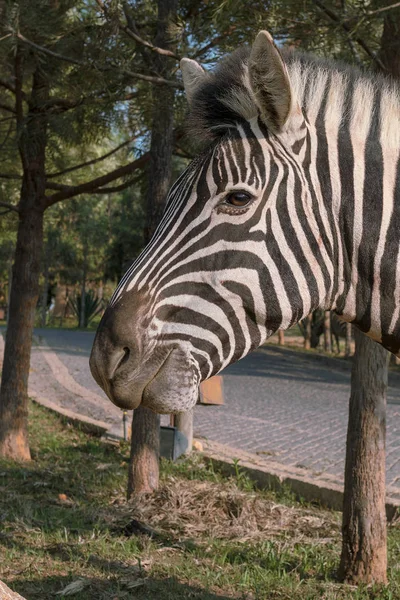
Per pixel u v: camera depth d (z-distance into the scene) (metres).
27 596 3.84
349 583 4.39
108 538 4.96
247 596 4.08
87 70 4.95
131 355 1.75
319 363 20.42
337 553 4.94
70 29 4.80
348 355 20.78
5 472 6.81
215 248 1.79
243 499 5.81
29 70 6.48
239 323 1.81
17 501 5.82
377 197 1.93
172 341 1.77
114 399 1.77
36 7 4.60
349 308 1.98
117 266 36.53
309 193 1.87
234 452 7.88
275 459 7.69
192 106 1.96
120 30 4.70
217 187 1.81
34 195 7.41
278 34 4.20
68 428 9.49
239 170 1.81
